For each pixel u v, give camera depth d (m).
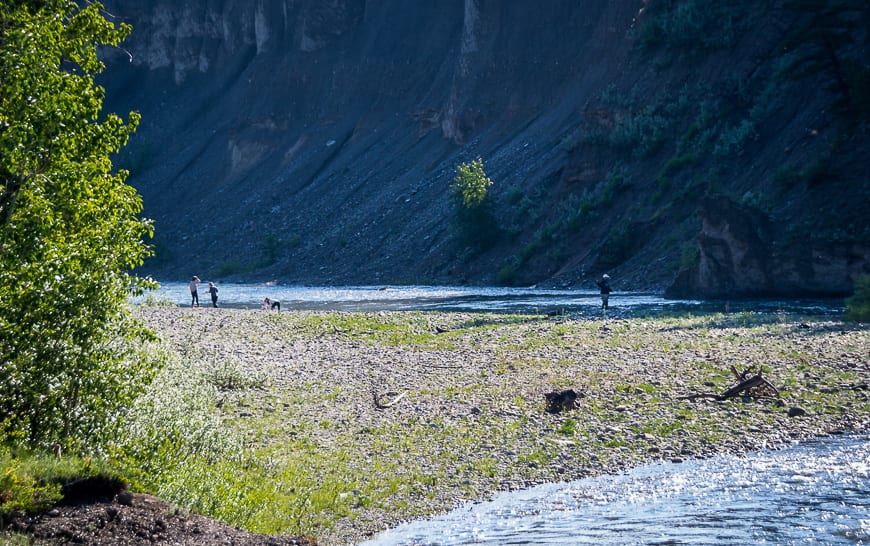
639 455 42.22
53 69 31.08
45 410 30.50
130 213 33.72
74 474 28.22
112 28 33.72
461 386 60.84
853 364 63.41
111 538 25.92
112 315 32.22
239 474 37.38
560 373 64.62
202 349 82.19
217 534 27.86
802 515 31.78
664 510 33.22
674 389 56.91
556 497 35.91
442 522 33.09
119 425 32.59
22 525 25.44
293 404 55.81
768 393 54.28
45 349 30.25
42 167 31.08
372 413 52.34
